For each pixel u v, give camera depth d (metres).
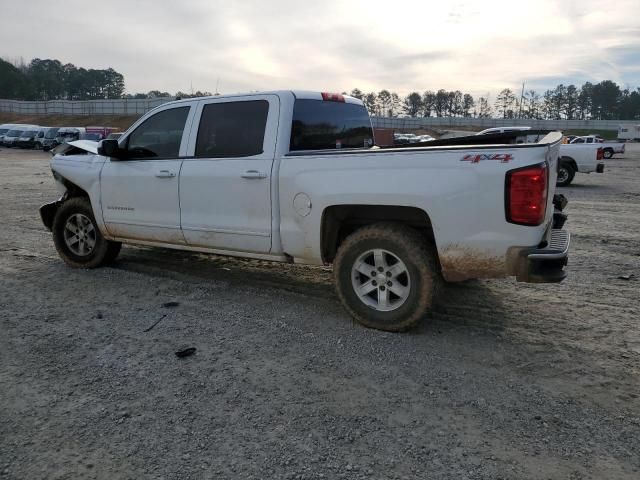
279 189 4.64
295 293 5.38
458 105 133.12
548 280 3.75
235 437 2.92
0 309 4.88
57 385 3.47
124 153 5.78
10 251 7.27
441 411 3.19
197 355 3.92
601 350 4.07
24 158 34.00
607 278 6.10
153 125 5.57
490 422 3.08
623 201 13.37
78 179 6.11
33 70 143.12
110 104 88.44
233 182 4.89
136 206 5.66
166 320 4.62
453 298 5.26
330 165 4.34
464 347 4.10
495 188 3.77
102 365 3.76
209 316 4.71
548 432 2.98
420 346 4.10
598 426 3.04
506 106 130.88
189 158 5.25
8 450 2.80
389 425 3.04
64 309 4.89
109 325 4.50
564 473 2.63
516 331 4.43
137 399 3.30
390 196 4.08
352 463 2.70
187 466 2.67
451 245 3.96
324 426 3.02
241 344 4.12
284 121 4.74
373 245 4.29
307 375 3.62
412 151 4.04
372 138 5.88
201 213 5.18
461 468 2.67
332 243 4.68
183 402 3.27
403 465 2.69
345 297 4.49
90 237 6.29
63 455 2.76
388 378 3.59
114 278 5.90
